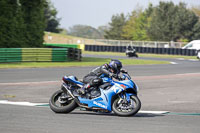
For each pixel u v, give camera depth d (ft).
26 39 238.07
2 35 219.82
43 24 250.57
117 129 46.70
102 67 57.77
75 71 151.23
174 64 221.87
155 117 57.88
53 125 48.44
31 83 108.06
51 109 59.11
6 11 221.87
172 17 598.75
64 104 58.75
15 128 46.01
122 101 56.80
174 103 78.69
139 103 56.18
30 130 44.98
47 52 197.57
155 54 353.51
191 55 330.34
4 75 129.29
